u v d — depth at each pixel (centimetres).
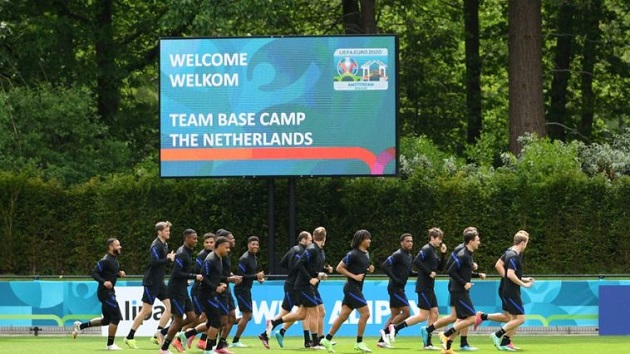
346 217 7562
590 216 7506
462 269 4884
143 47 10038
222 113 6825
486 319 5216
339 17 9938
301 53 6812
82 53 9819
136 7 10056
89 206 7656
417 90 10356
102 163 8656
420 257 5209
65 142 8750
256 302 6103
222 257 5091
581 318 6094
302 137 6812
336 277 6556
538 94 8662
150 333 6025
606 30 10262
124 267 7606
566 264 7506
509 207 7531
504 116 10962
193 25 8450
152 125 9950
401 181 7612
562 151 7762
